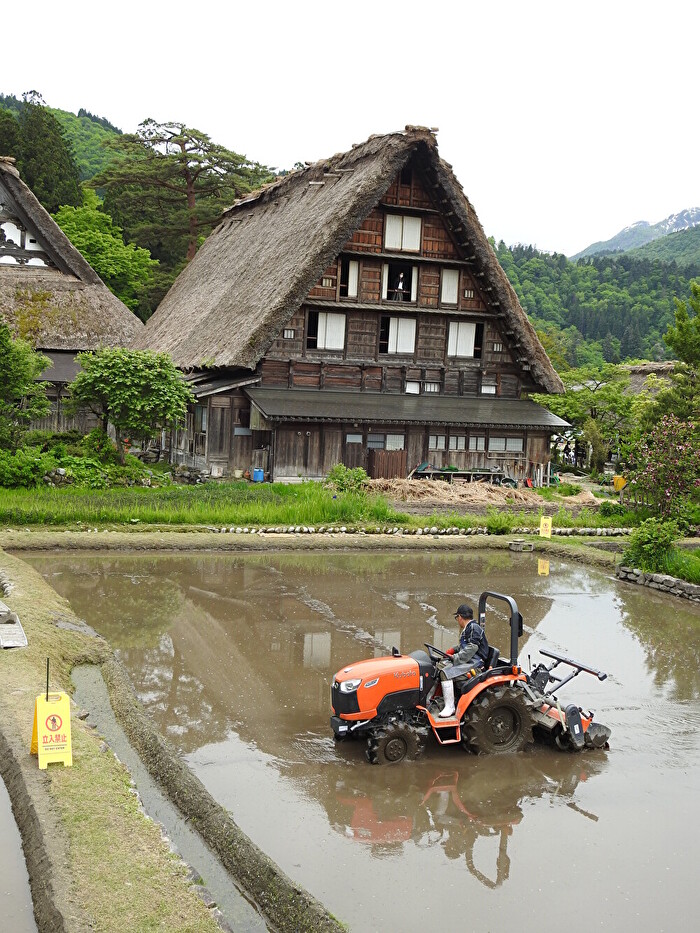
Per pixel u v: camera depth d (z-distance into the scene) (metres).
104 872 5.77
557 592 16.89
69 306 37.75
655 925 6.05
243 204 43.91
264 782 7.93
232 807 7.41
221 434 28.84
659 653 12.99
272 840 6.89
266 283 31.06
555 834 7.33
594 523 24.31
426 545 20.97
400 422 29.09
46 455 24.50
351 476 25.89
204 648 11.84
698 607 16.31
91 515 19.83
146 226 56.41
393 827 7.27
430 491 26.78
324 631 12.98
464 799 7.89
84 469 24.03
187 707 9.66
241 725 9.26
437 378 32.69
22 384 24.47
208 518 20.95
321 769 8.31
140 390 25.28
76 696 9.61
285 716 9.58
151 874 5.82
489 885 6.45
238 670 11.01
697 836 7.41
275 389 29.73
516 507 26.38
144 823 6.53
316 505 22.38
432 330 32.62
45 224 38.47
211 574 16.45
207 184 57.66
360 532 21.78
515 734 9.01
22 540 17.55
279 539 20.05
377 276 31.44
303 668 11.20
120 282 54.06
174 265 60.22
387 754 8.47
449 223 32.25
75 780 7.03
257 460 29.27
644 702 10.77
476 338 33.50
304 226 32.06
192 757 8.35
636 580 18.34
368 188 29.22
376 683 8.48
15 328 35.41
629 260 139.50
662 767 8.83
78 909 5.34
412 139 29.42
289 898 5.91
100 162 85.69
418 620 13.91
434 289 32.41
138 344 39.72
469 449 31.50
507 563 19.72
